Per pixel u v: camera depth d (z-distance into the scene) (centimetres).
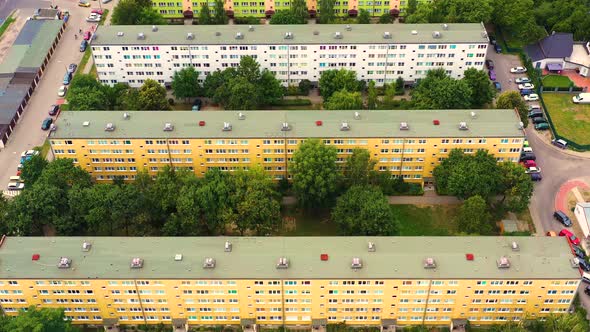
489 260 17925
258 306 18462
